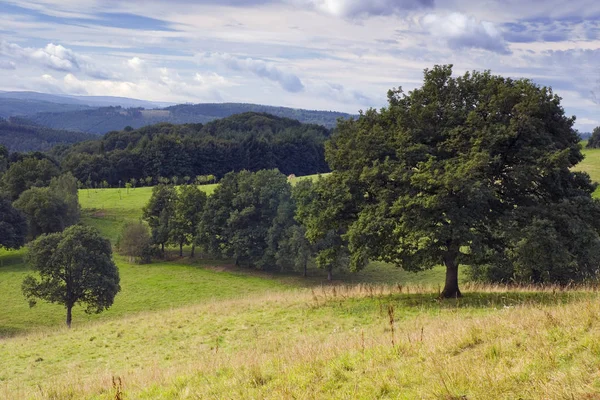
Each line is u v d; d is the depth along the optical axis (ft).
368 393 26.25
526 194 68.13
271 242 230.89
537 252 60.39
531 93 62.59
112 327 78.18
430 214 61.41
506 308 48.70
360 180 68.03
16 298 190.08
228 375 36.06
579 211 62.49
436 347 32.48
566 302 55.72
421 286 82.74
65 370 55.31
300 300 78.43
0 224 228.43
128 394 35.88
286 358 36.94
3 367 59.93
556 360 25.34
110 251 160.25
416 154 65.82
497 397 22.34
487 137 61.11
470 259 64.95
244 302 84.53
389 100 75.36
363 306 68.23
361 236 67.00
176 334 66.69
